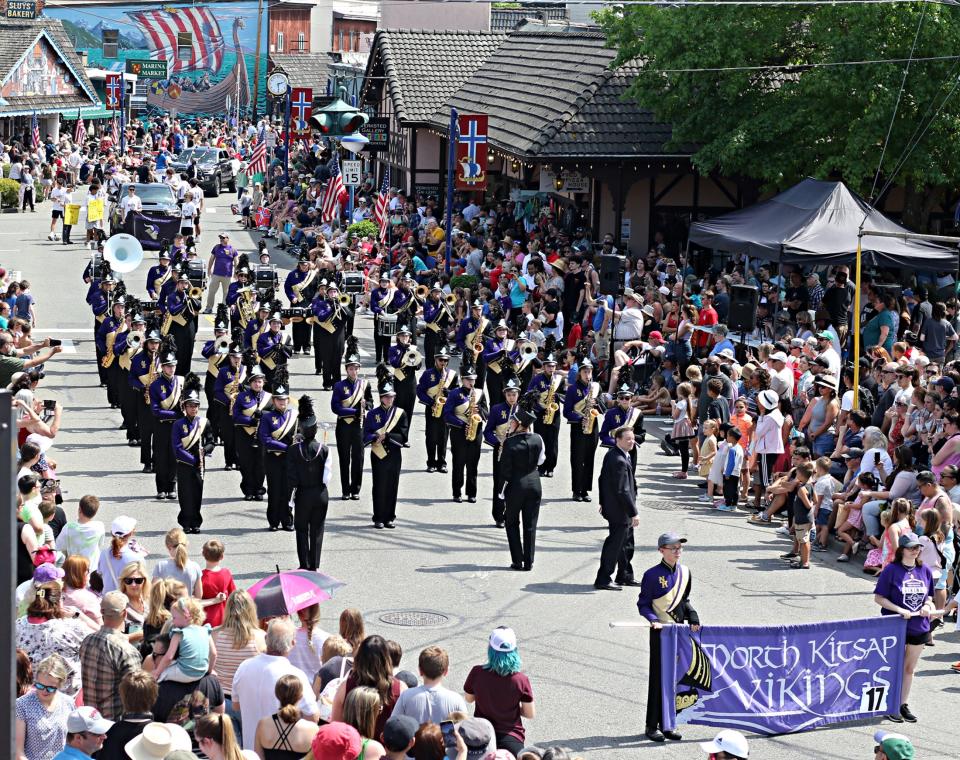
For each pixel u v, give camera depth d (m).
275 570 17.94
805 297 29.83
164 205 49.88
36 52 70.50
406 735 9.54
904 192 35.41
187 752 8.95
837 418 22.08
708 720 13.50
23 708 10.26
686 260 30.28
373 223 46.97
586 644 15.79
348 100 68.06
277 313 27.33
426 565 18.64
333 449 24.94
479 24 70.94
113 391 27.28
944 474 17.80
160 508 20.73
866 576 18.73
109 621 11.41
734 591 17.77
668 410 28.55
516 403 20.39
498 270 35.69
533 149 37.16
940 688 15.09
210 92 103.19
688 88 35.22
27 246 48.44
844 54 32.00
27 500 14.76
